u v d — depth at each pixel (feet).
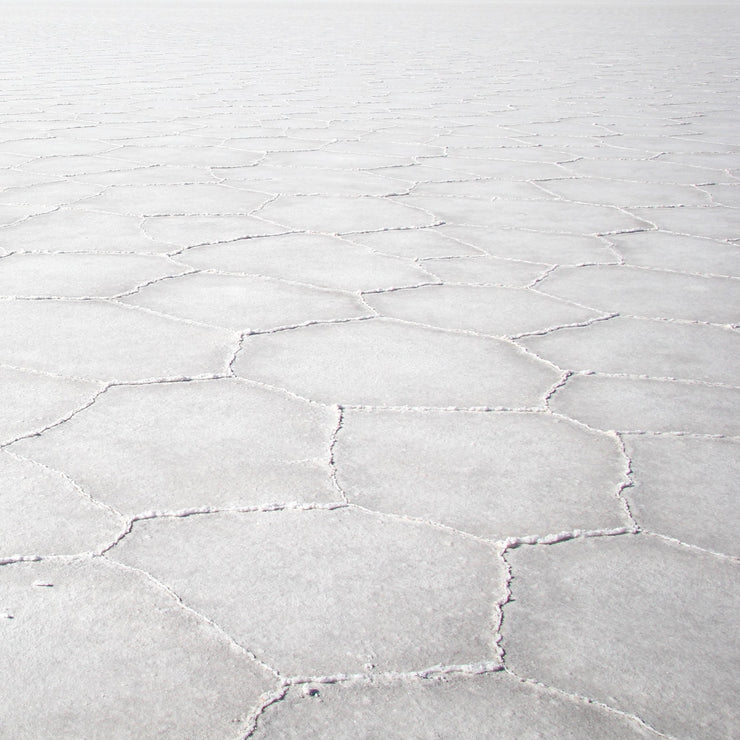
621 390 6.25
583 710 3.35
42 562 4.16
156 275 8.54
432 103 22.95
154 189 12.44
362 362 6.61
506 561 4.26
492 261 9.34
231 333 7.11
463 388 6.21
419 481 4.96
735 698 3.43
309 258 9.26
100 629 3.72
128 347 6.76
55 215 10.84
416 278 8.70
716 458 5.31
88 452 5.18
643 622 3.85
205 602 3.91
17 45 44.78
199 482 4.89
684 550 4.40
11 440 5.30
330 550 4.30
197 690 3.41
